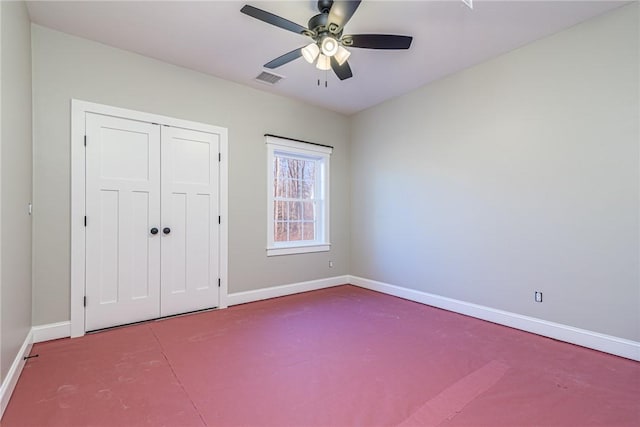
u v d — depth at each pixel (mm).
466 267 3350
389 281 4227
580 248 2557
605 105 2428
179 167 3268
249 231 3785
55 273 2604
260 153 3889
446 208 3547
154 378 2008
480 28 2600
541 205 2781
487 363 2230
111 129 2883
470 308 3303
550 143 2723
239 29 2629
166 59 3129
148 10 2373
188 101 3330
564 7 2340
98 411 1669
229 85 3625
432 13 2402
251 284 3805
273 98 4012
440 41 2795
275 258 4031
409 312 3426
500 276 3062
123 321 2924
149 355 2334
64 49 2670
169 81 3211
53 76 2617
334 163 4699
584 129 2533
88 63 2777
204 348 2467
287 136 4137
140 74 3041
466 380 1999
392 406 1727
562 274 2654
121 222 2926
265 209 3930
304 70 3363
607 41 2410
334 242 4684
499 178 3072
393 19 2469
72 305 2674
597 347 2447
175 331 2816
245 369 2135
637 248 2289
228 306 3590
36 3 2273
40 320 2537
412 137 3936
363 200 4652
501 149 3055
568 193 2621
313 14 2418
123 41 2807
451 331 2859
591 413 1664
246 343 2570
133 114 2994
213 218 3496
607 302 2416
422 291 3801
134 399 1779
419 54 3023
